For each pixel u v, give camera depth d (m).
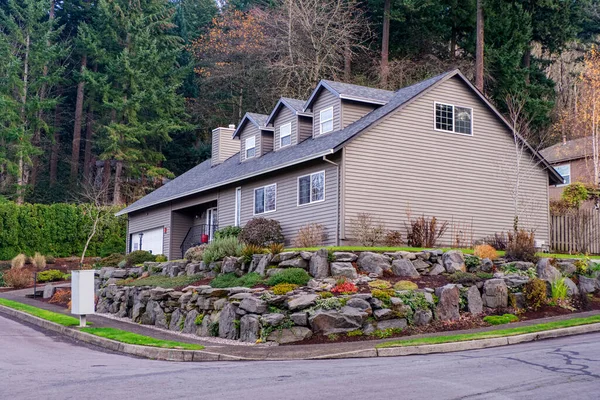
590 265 21.50
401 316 16.50
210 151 56.97
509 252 21.61
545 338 15.22
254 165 30.02
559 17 45.25
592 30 55.88
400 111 25.66
